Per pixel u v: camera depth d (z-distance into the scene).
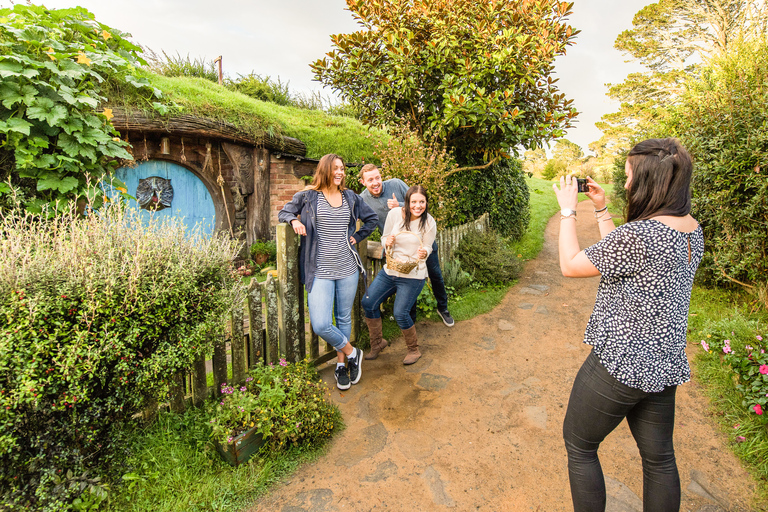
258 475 2.25
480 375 3.49
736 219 4.39
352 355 3.23
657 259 1.42
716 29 18.05
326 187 3.00
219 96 6.92
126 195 4.74
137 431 2.40
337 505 2.12
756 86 4.57
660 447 1.58
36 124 4.11
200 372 2.72
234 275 2.83
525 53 5.89
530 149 6.62
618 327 1.51
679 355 1.50
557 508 2.11
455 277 5.62
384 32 6.02
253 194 7.33
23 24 4.02
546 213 12.93
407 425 2.80
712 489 2.19
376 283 3.52
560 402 3.08
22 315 1.76
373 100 6.64
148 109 5.72
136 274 2.09
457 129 6.68
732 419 2.72
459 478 2.32
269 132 7.07
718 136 4.55
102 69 5.09
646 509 1.61
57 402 1.83
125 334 2.05
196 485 2.15
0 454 1.64
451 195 6.58
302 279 3.08
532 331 4.46
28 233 2.33
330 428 2.63
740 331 3.20
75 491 1.85
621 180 11.55
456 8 5.96
